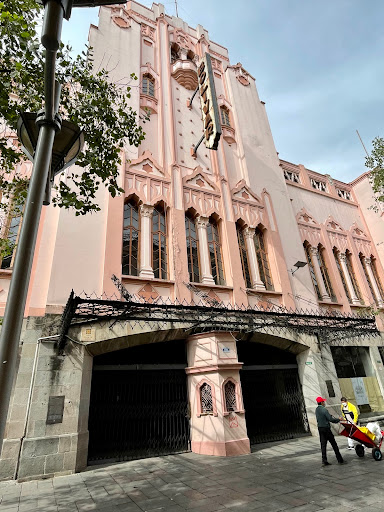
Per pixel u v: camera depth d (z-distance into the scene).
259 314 9.38
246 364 12.15
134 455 8.80
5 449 6.82
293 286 13.46
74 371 7.96
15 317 2.31
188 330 9.83
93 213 10.24
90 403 9.10
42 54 6.78
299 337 12.07
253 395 11.45
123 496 5.68
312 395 11.66
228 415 8.90
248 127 16.98
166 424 9.47
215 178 13.97
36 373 7.59
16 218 9.60
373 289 17.47
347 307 15.20
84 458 7.66
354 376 13.73
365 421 12.44
